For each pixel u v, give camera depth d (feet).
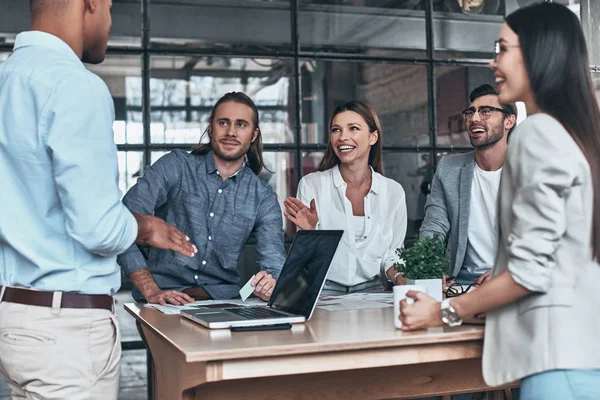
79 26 6.01
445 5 15.85
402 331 6.20
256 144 10.59
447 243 11.48
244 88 14.96
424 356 6.07
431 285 6.91
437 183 11.39
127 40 14.28
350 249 10.77
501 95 5.97
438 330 6.16
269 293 8.52
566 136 5.43
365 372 6.71
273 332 6.29
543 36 5.70
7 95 5.69
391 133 15.42
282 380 6.47
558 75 5.65
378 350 5.94
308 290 7.04
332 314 7.41
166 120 14.48
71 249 5.76
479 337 6.09
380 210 11.02
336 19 15.40
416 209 15.49
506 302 5.63
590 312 5.43
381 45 15.56
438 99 15.74
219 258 10.00
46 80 5.57
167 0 14.49
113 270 6.00
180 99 14.57
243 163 10.23
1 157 5.72
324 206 10.98
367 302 8.43
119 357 6.13
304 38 15.25
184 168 10.02
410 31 15.67
